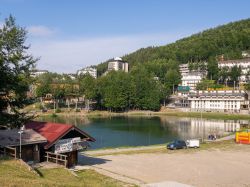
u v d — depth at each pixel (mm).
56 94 193000
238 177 43500
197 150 66375
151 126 132125
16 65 44812
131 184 37969
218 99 199125
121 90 194875
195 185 39312
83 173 41875
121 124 139000
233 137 89938
